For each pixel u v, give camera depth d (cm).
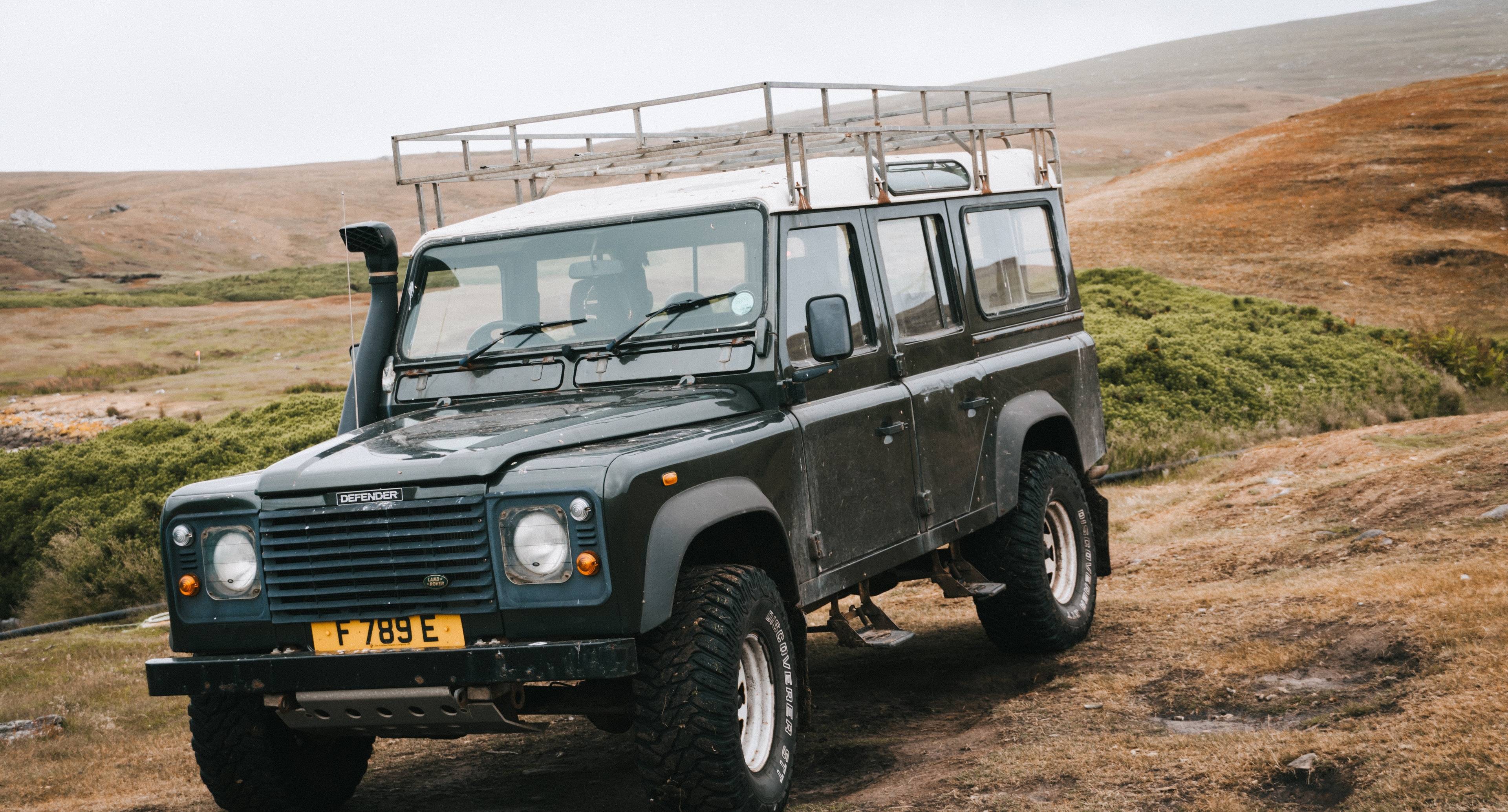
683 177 623
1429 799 368
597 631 385
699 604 416
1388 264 3366
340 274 10088
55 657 1009
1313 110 5628
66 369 5384
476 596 392
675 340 494
